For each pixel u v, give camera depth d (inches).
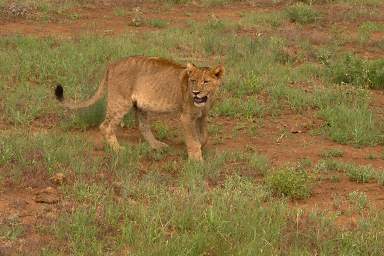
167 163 514.3
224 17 1073.5
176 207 413.4
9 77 701.3
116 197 439.5
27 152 501.0
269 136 601.6
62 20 984.3
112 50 809.5
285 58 860.6
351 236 389.1
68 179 462.3
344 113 646.5
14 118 595.5
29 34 892.0
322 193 471.2
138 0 1127.0
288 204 448.5
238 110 656.4
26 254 355.3
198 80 501.0
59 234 378.9
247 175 492.4
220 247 364.2
